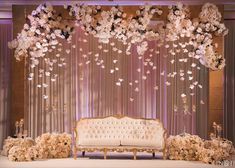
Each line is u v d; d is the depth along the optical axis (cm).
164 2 961
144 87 980
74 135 888
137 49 905
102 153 942
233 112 1038
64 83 969
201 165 781
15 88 905
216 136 934
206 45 875
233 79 1038
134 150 841
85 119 878
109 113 980
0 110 1041
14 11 902
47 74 908
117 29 873
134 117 887
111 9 872
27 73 908
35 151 834
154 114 980
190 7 894
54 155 860
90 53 947
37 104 951
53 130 962
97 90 979
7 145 881
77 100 977
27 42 870
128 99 980
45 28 878
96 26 876
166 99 975
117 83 934
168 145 866
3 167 748
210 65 878
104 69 977
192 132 964
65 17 888
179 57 965
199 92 964
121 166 760
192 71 963
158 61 975
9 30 1035
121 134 872
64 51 965
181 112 969
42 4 877
